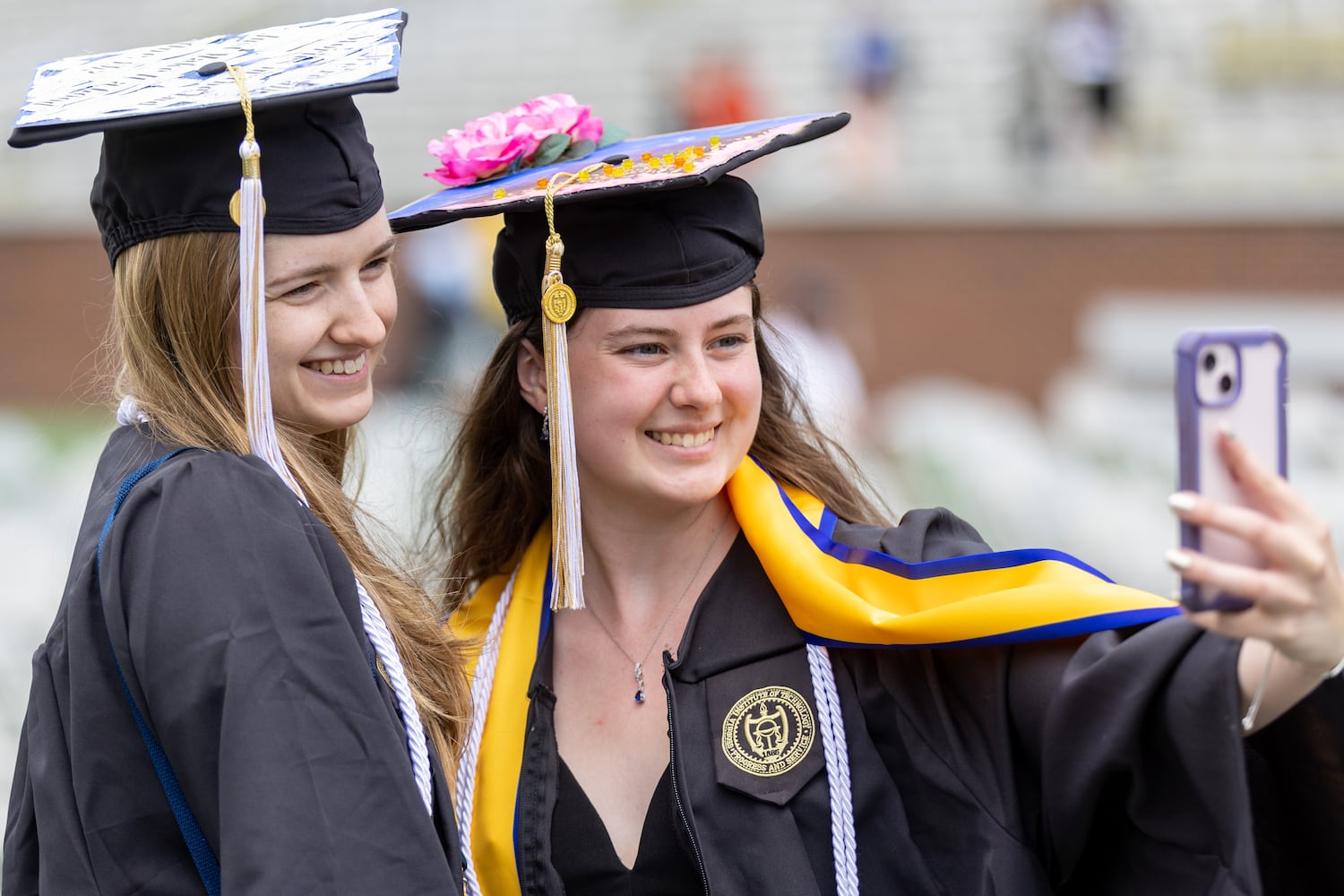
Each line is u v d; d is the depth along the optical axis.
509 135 3.91
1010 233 19.33
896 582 3.54
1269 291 19.08
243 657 2.78
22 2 25.81
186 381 3.09
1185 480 2.50
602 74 23.30
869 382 19.58
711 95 20.83
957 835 3.40
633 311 3.50
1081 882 3.42
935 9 23.08
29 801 3.04
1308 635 2.53
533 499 4.05
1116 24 20.81
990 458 13.67
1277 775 3.04
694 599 3.77
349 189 3.12
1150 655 2.98
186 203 3.04
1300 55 22.16
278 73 3.09
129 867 2.87
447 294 16.98
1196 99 21.84
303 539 2.94
